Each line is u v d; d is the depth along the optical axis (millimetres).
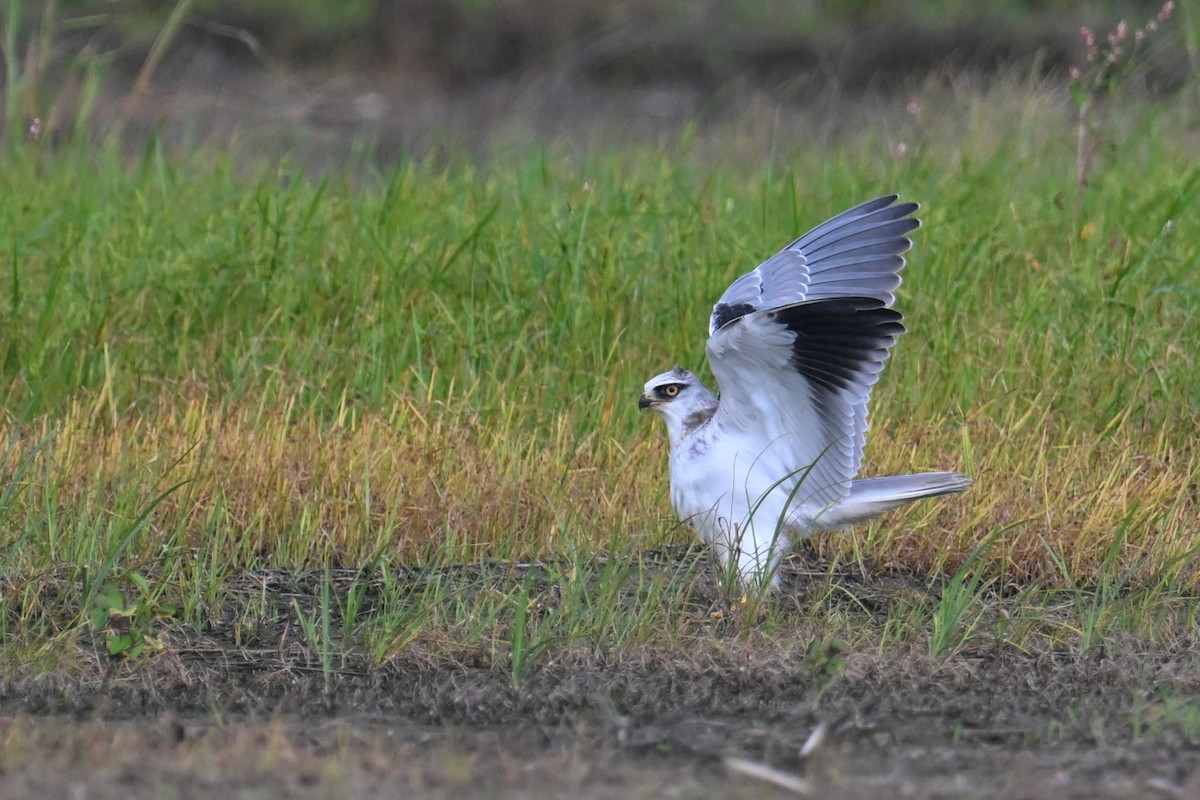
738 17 28469
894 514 11141
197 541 10953
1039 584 10609
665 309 13656
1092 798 7395
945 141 17844
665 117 25391
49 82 24328
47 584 10188
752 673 9172
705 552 10680
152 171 16719
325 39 27547
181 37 27062
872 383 9547
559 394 12773
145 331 13594
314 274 14117
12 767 7570
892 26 27422
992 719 8625
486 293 14039
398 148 23391
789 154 18688
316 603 10320
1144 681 9141
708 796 7387
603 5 28516
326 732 8406
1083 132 15656
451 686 9086
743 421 9703
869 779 7680
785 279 10234
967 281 14078
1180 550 10656
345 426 12398
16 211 15102
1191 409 12438
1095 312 13531
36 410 12539
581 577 9930
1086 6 27781
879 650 9422
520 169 16734
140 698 8984
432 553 11039
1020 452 11742
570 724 8539
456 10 27969
